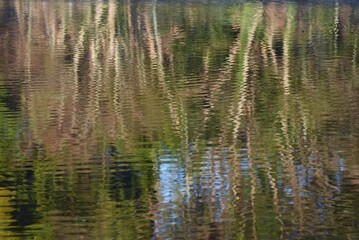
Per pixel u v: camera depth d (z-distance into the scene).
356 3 47.88
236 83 21.16
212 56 26.56
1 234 10.73
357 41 30.45
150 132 15.88
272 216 11.27
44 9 46.75
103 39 31.94
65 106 18.34
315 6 46.31
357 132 15.68
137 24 37.62
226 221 11.13
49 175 13.25
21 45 30.20
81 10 45.53
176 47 28.98
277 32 33.94
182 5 47.69
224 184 12.67
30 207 11.72
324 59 25.61
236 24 36.75
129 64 24.78
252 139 15.31
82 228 10.92
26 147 14.94
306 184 12.59
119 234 10.65
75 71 23.53
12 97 19.47
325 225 10.91
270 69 23.64
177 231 10.77
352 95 19.30
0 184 12.78
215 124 16.52
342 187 12.46
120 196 12.14
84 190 12.46
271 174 13.17
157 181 12.87
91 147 14.85
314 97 19.14
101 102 18.73
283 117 17.08
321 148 14.63
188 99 18.98
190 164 13.74
